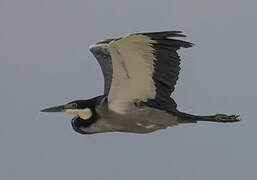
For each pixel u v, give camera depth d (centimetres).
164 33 1255
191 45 1295
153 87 1380
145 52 1311
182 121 1434
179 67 1328
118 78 1370
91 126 1485
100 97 1479
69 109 1490
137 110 1423
